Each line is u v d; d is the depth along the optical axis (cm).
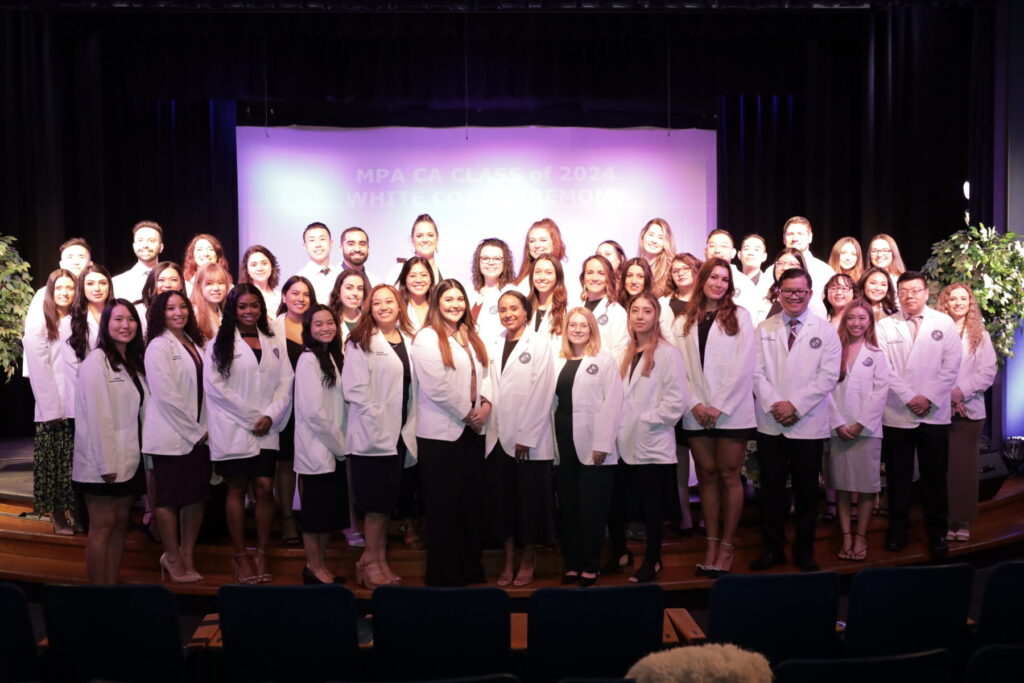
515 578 466
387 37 843
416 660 287
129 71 848
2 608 280
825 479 531
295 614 284
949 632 296
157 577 483
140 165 879
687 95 862
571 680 211
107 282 495
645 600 287
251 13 807
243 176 859
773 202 905
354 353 441
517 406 441
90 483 430
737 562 500
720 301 472
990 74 751
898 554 509
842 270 580
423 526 495
